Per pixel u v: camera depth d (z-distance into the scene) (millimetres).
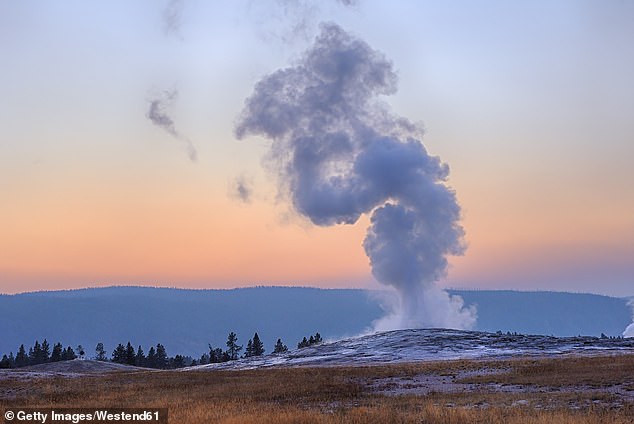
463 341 122750
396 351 116688
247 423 36406
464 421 35031
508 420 34562
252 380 71750
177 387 67562
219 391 60562
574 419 33625
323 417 37594
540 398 44875
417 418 37188
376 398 51500
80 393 63688
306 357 124438
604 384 50531
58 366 145625
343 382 64375
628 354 86625
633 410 37719
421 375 68938
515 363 74375
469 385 57906
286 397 54656
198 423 38781
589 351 102188
